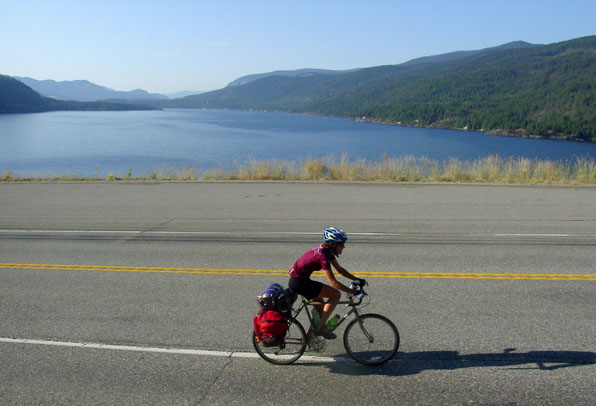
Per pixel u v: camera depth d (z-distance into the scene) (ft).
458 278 25.29
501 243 32.22
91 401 14.73
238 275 26.63
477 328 19.25
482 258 28.84
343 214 42.63
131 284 25.45
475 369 16.20
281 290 16.89
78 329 19.95
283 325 16.69
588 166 64.34
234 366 16.85
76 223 41.27
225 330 19.66
